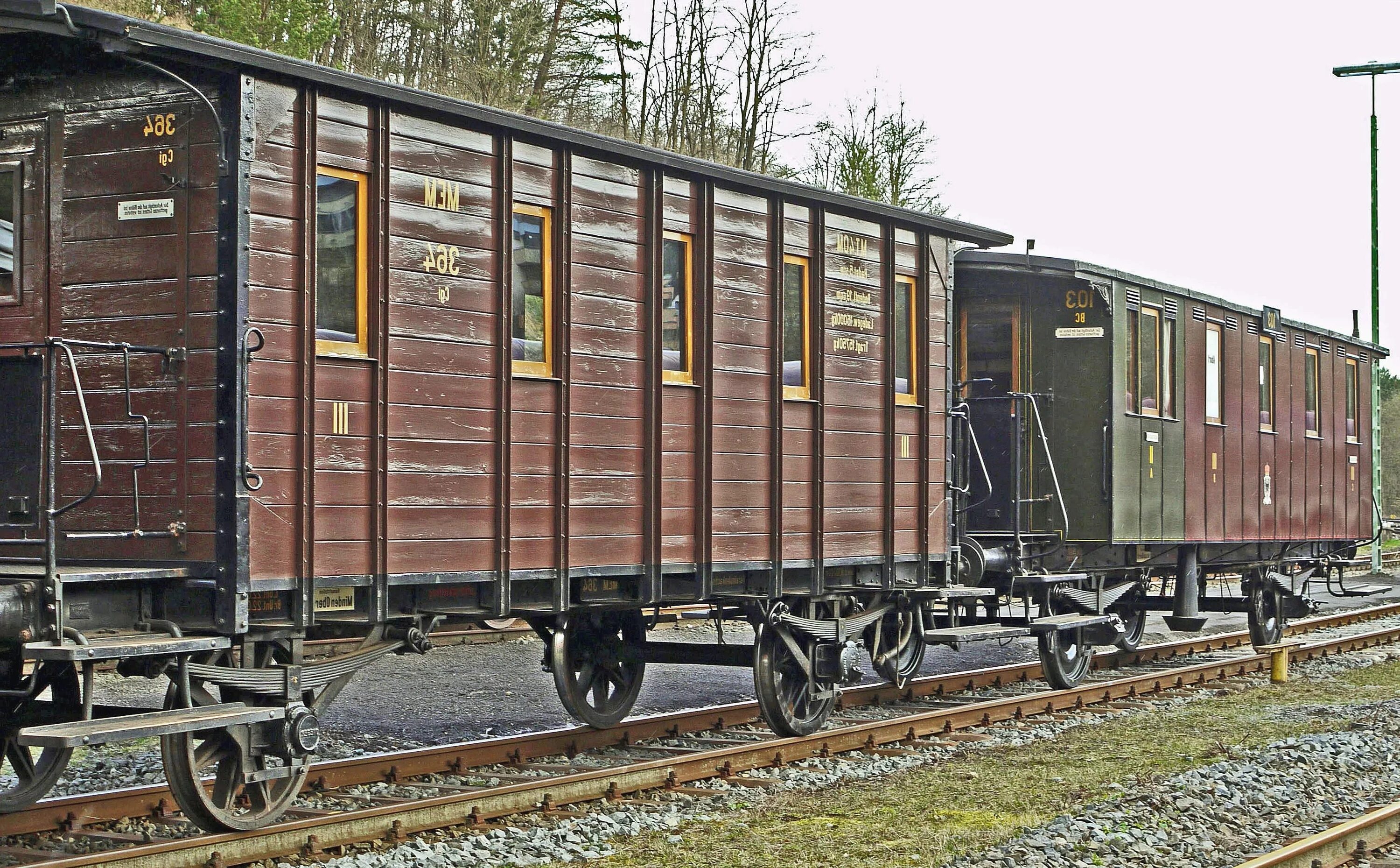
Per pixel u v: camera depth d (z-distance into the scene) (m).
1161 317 15.05
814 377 10.59
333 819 7.01
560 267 8.55
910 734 10.70
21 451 7.35
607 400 8.93
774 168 40.38
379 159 7.51
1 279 7.41
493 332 8.14
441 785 8.55
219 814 6.88
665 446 9.34
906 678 12.01
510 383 8.18
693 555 9.56
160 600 6.96
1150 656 16.30
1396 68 31.38
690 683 13.85
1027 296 14.08
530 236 8.48
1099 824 7.66
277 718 7.07
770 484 10.19
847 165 39.94
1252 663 15.33
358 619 7.45
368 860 6.78
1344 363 21.16
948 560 12.03
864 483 11.08
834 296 10.77
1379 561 31.77
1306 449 19.41
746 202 10.01
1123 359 14.07
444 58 35.72
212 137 6.89
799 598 10.71
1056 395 13.98
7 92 7.43
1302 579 19.36
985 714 11.54
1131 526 14.19
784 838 7.55
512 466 8.24
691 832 7.69
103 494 7.11
